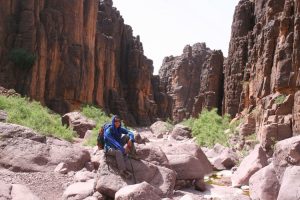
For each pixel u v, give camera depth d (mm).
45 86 34625
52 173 9484
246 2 36094
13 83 31000
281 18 22234
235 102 32906
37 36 33906
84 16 42312
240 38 34781
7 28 32812
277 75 20812
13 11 33562
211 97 41094
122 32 64125
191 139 24828
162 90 75250
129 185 7039
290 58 20578
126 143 8445
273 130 18188
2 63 31453
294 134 17922
